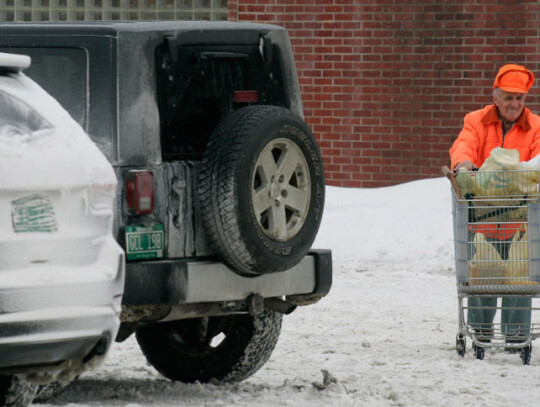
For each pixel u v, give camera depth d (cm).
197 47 1716
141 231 1611
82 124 1625
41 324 1291
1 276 1277
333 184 4228
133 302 1592
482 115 2267
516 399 1777
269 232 1680
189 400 1723
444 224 3722
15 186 1290
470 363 2083
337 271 3384
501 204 2112
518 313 2189
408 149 4169
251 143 1639
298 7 4209
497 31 4094
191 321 1873
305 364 2055
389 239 3684
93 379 1878
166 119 1684
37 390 1498
